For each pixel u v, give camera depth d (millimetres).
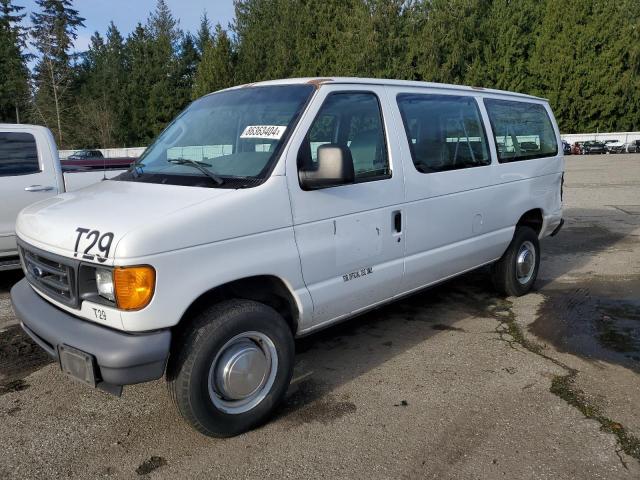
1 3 68625
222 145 3691
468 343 4680
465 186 4738
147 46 65250
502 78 48094
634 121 48781
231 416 3180
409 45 46031
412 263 4254
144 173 3697
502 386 3881
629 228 9953
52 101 59469
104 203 3189
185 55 65875
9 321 5375
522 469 2943
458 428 3352
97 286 2854
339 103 3748
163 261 2777
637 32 46688
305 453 3123
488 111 5234
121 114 66062
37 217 3316
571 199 14156
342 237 3650
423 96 4488
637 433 3270
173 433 3359
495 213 5188
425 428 3355
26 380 4117
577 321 5172
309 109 3545
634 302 5719
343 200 3643
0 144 6266
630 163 28672
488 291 6156
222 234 3000
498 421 3420
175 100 64688
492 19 47625
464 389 3848
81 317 3002
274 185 3254
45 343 3180
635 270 7020
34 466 3055
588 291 6148
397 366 4242
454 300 5859
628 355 4391
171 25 66750
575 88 48156
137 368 2760
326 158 3238
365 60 46125
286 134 3420
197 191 3188
